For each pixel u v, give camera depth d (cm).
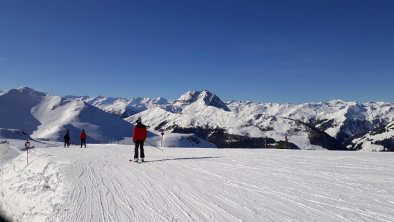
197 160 1852
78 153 2667
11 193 1928
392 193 934
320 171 1305
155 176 1429
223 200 990
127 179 1400
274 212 849
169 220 862
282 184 1130
